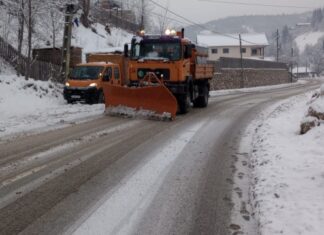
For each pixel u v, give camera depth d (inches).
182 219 219.6
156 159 344.2
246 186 275.7
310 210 211.2
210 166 326.6
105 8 2367.1
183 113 674.2
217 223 215.0
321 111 407.5
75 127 494.0
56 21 1128.2
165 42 642.8
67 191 258.8
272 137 415.8
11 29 1066.7
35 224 209.3
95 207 233.5
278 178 267.4
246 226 211.5
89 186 269.4
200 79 773.3
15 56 936.9
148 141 419.2
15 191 257.0
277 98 1089.4
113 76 849.5
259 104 885.8
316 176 264.8
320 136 368.5
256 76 2144.4
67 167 312.5
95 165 320.2
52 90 825.5
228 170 315.3
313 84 2379.4
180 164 330.6
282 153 333.4
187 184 278.5
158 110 583.5
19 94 728.3
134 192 260.1
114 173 300.0
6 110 638.5
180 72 636.1
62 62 925.2
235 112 712.4
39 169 305.3
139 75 649.0
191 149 387.5
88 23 1755.7
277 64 2539.4
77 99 780.0
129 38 2046.0
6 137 421.4
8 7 959.0
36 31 1151.6
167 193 259.8
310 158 310.0
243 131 498.9
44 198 245.8
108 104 613.9
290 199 228.8
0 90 708.7
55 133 450.0
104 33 1839.3
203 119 602.9
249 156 362.9
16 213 222.8
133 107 595.2
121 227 207.9
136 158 345.4
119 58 994.1
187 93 671.1
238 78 1909.4
